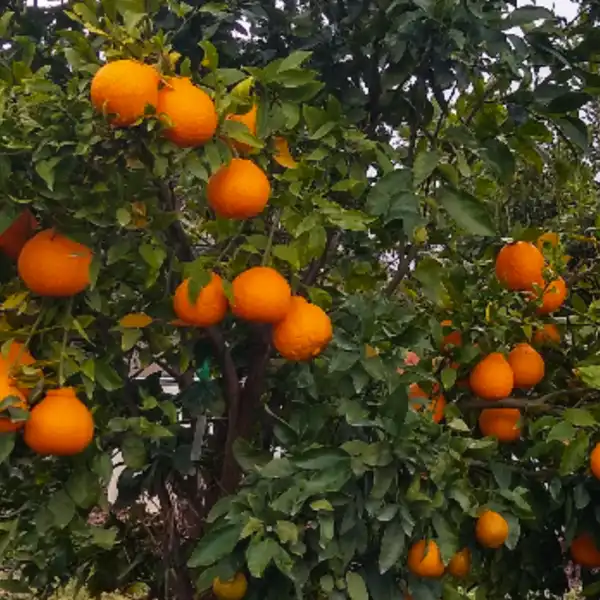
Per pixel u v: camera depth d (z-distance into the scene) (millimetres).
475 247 2475
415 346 1927
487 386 2189
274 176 1794
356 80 2232
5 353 1678
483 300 2248
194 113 1516
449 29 1803
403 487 1859
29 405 1694
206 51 1611
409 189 1884
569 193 2951
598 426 2111
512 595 2465
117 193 1623
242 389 2215
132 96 1459
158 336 1975
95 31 1557
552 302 2320
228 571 1752
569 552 2459
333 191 2025
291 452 1883
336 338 1885
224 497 2006
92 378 1702
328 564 1836
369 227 1955
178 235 1842
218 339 2043
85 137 1541
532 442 2314
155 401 1939
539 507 2264
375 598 1950
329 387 1961
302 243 1773
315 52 2133
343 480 1756
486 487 2189
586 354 2475
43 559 2000
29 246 1676
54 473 1844
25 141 1562
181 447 2123
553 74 2018
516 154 2252
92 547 2051
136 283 1862
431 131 2297
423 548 1939
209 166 1657
